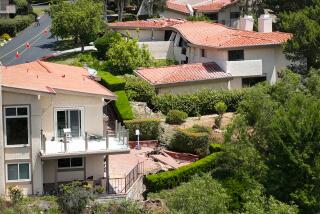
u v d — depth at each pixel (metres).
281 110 43.97
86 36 82.44
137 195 43.72
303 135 42.44
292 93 48.75
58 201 37.72
